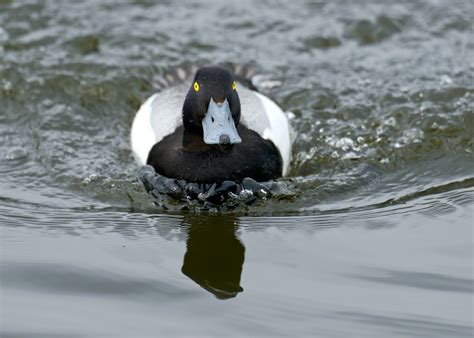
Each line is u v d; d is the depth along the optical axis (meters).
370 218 8.92
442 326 6.79
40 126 11.21
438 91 11.84
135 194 9.53
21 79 12.25
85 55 13.07
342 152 10.64
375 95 11.95
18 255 7.96
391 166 10.29
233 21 14.28
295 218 8.96
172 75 12.24
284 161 10.01
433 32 13.95
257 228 8.71
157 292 7.31
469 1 14.80
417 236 8.45
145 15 14.34
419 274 7.66
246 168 9.41
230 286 7.44
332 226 8.74
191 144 9.43
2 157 10.39
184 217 9.01
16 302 7.05
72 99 12.01
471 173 10.03
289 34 13.95
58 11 14.17
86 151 10.70
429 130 10.97
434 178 9.95
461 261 7.89
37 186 9.73
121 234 8.54
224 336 6.56
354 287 7.42
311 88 12.25
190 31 13.91
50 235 8.47
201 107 9.00
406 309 7.05
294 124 11.34
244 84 11.84
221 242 8.36
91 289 7.33
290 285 7.46
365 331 6.71
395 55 13.30
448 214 8.95
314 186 9.70
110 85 12.30
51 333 6.54
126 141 11.10
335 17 14.41
